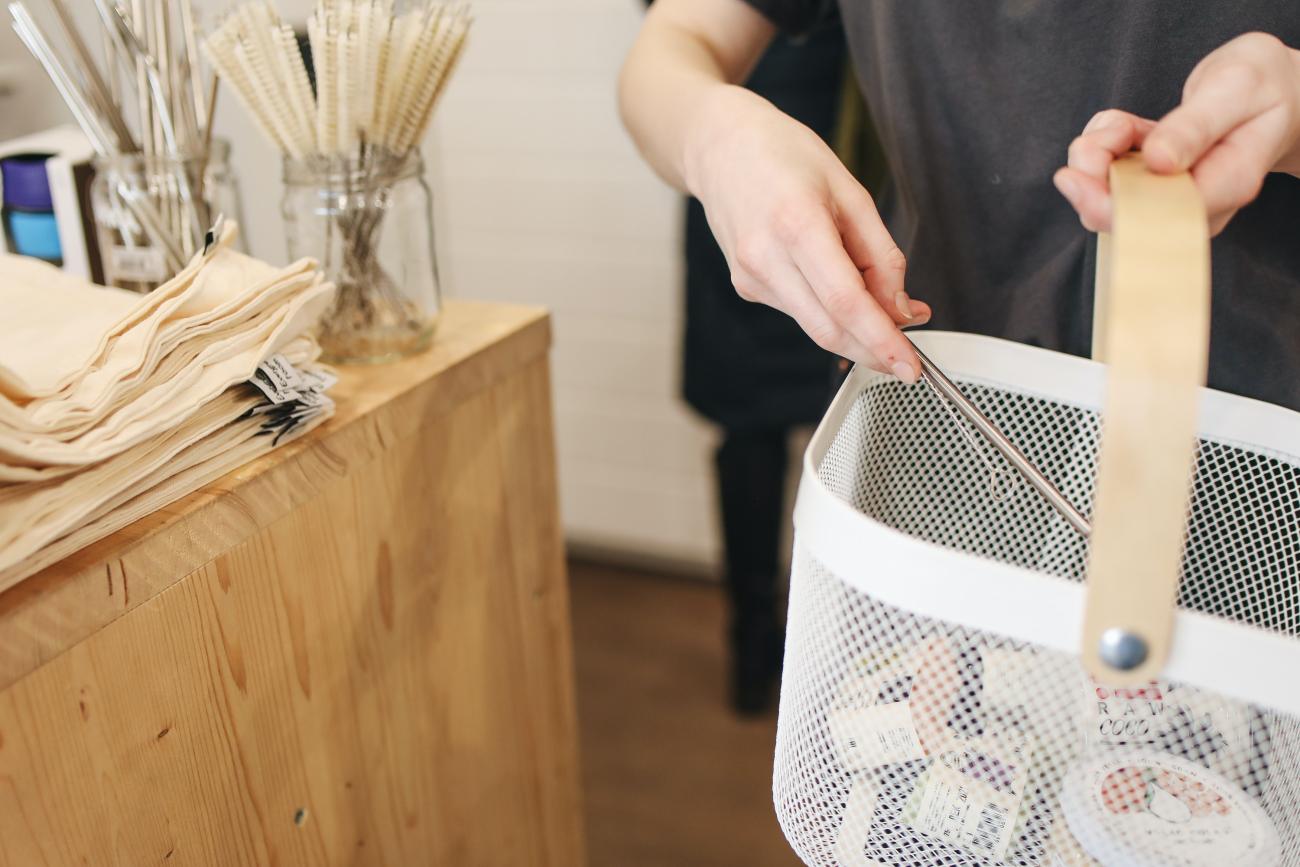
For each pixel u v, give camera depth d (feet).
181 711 1.95
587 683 6.26
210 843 2.08
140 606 1.82
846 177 1.88
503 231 7.00
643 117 2.43
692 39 2.68
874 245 1.82
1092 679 1.50
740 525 5.66
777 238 1.74
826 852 1.79
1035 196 2.25
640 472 7.34
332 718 2.39
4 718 1.63
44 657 1.66
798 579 1.71
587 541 7.69
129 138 2.50
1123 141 1.51
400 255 2.56
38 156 2.78
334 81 2.28
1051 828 1.61
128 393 1.83
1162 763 1.53
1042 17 2.13
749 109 2.02
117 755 1.83
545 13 6.32
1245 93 1.46
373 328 2.56
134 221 2.49
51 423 1.67
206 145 2.56
